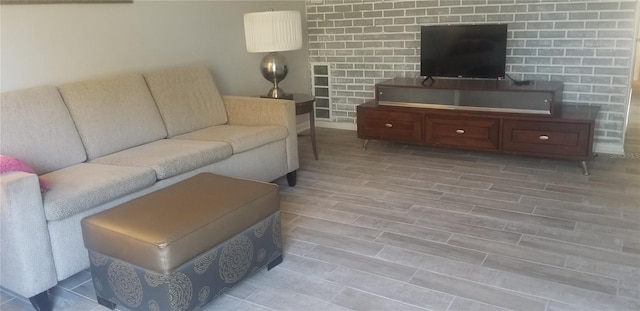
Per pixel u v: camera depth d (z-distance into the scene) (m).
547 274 2.25
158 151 2.91
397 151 4.35
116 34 3.36
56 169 2.71
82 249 2.28
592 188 3.26
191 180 2.48
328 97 5.32
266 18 3.75
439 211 3.00
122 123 3.09
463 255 2.46
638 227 2.68
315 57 5.30
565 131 3.53
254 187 2.35
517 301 2.06
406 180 3.59
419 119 4.11
